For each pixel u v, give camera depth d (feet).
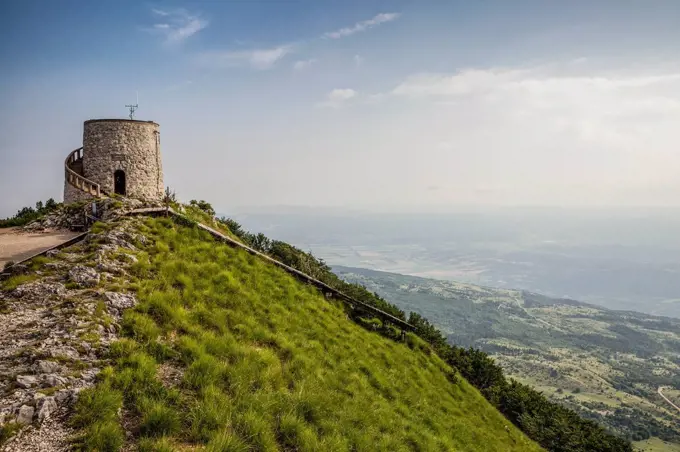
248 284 64.34
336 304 83.97
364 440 40.65
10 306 41.88
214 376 36.94
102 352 34.76
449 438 56.85
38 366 31.04
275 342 50.65
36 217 97.91
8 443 24.52
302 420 37.68
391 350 79.30
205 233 73.56
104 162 109.81
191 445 29.17
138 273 52.37
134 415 30.01
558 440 96.68
